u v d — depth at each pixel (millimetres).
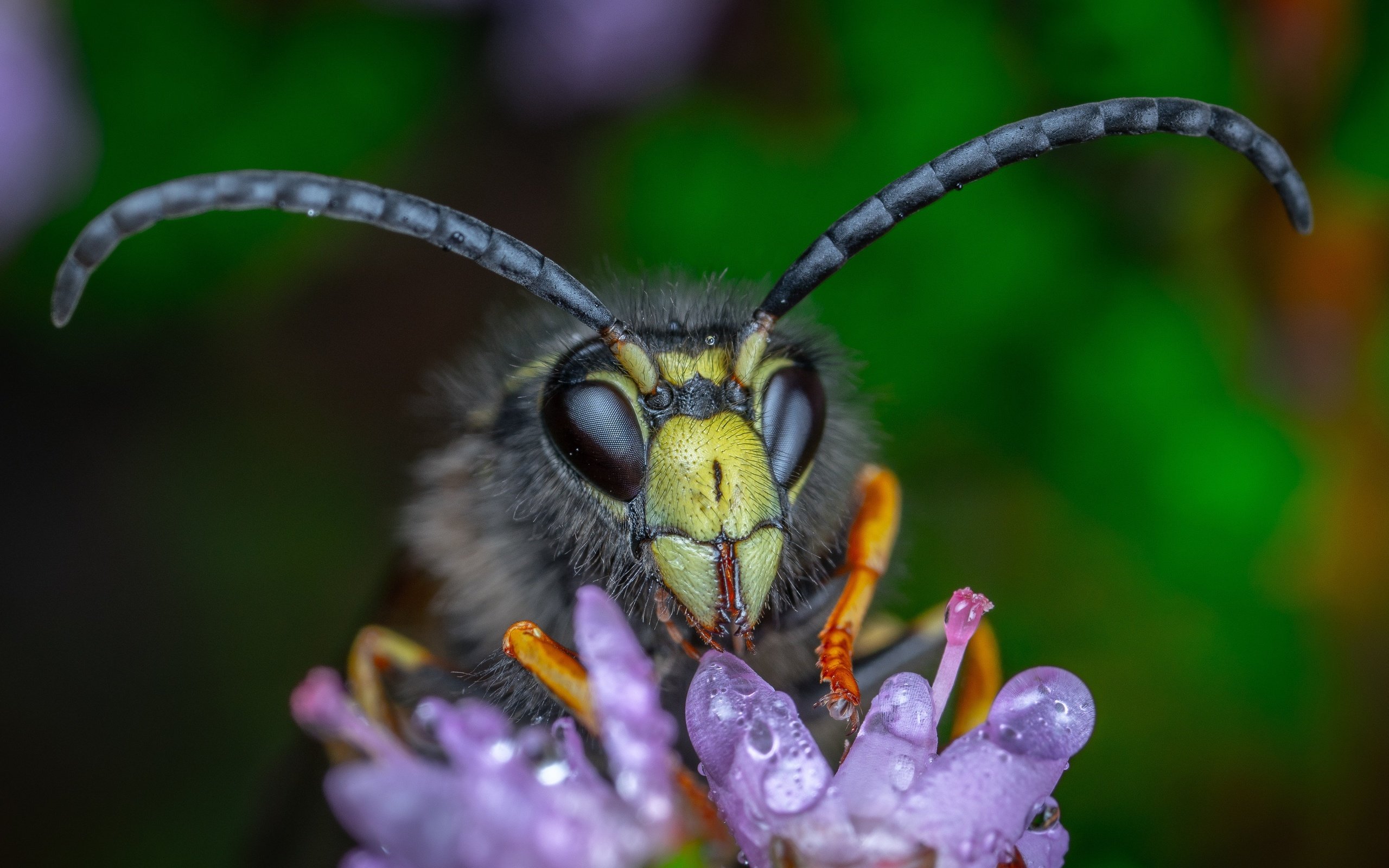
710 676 54
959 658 54
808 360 58
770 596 57
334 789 50
